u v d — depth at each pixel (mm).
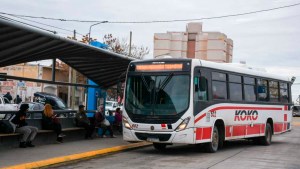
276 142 22234
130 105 14578
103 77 19844
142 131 14180
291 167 12297
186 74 14117
